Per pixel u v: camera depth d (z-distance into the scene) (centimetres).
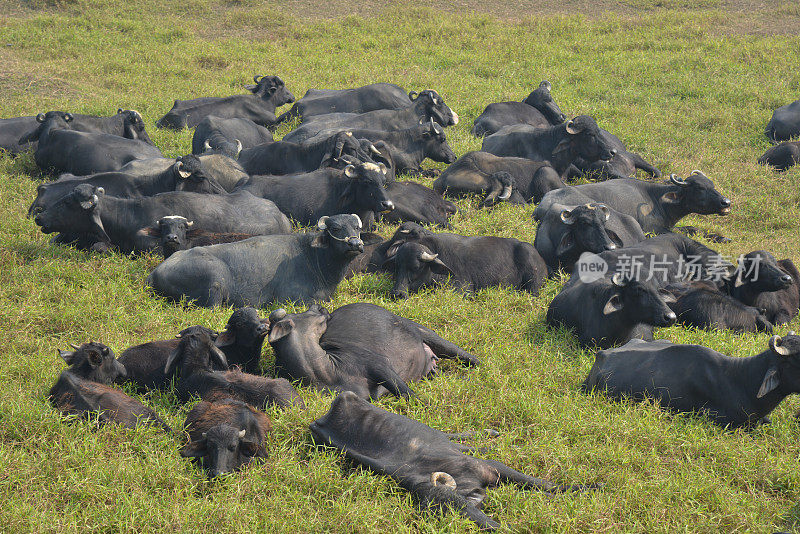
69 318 1334
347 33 3678
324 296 1473
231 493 888
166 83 2970
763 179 2114
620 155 2227
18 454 944
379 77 3047
